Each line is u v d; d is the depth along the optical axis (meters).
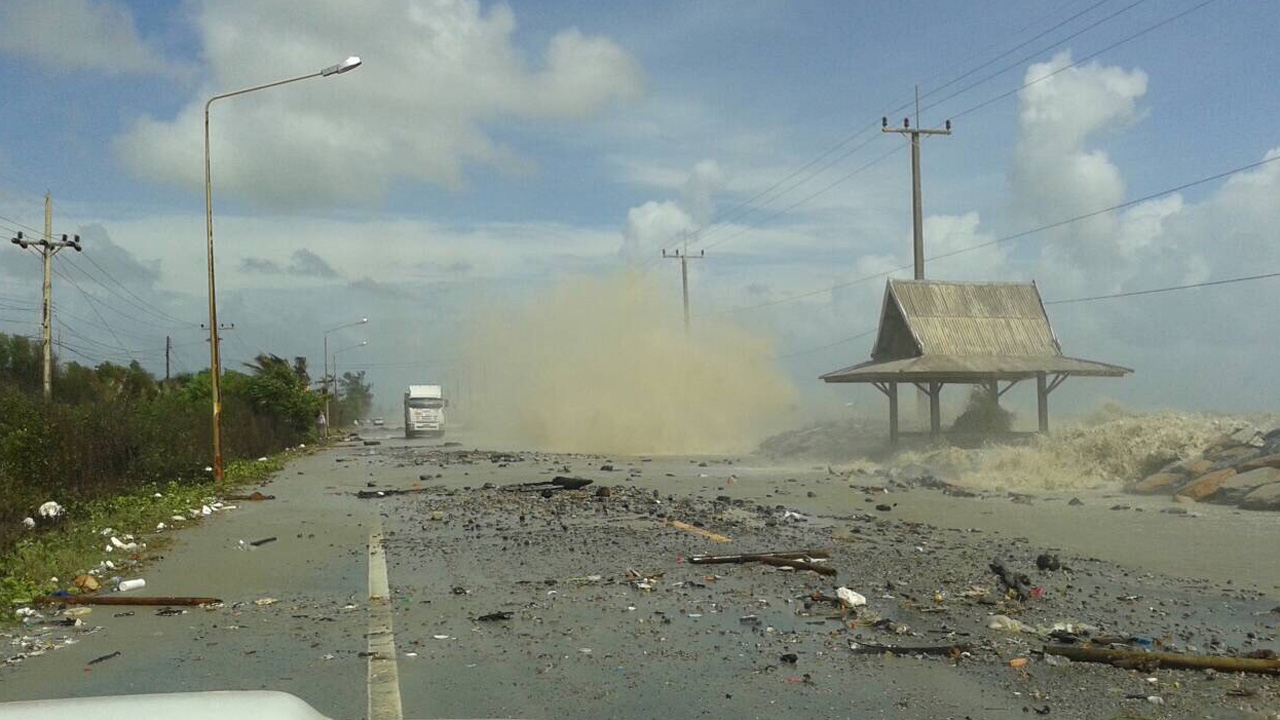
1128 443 26.73
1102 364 35.25
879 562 12.35
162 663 7.72
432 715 6.25
